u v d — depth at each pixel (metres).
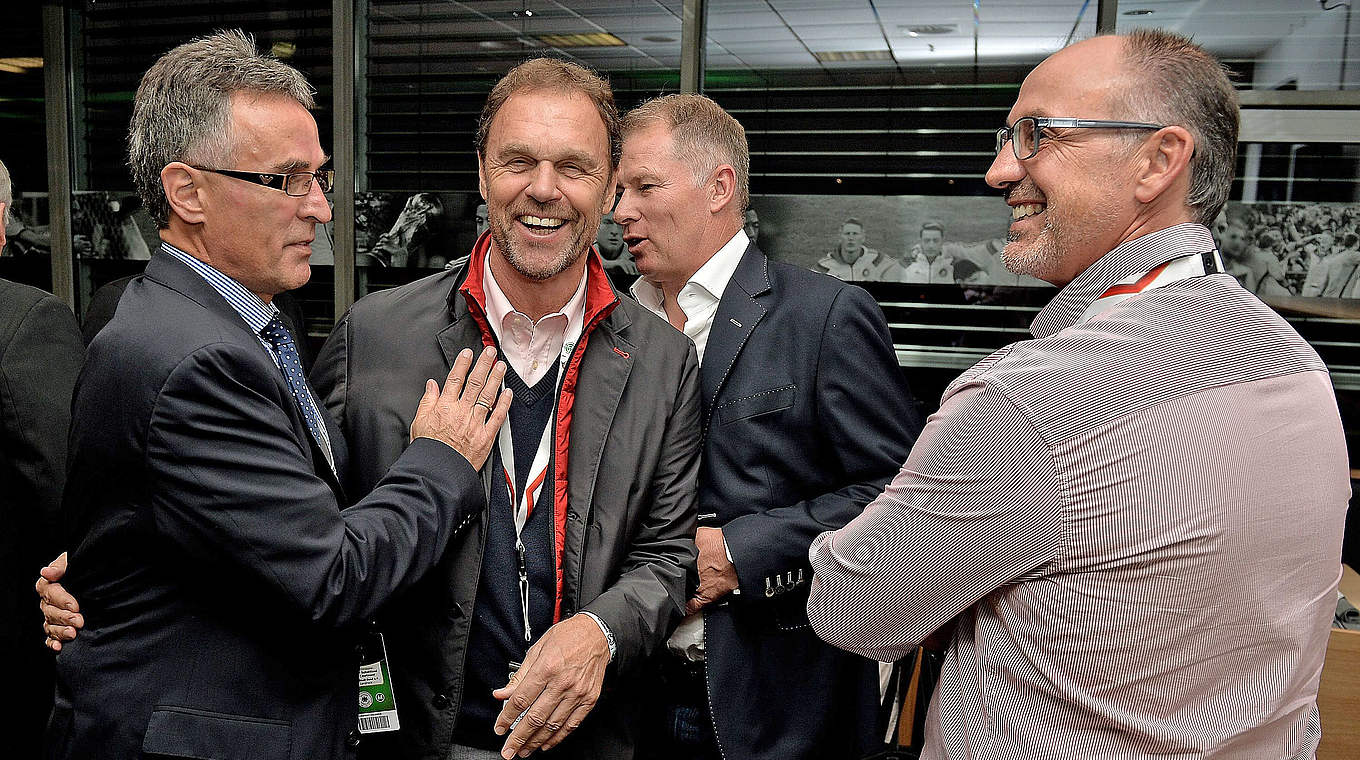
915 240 3.04
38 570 1.86
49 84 3.57
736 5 3.09
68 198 3.62
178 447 1.15
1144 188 1.08
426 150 3.34
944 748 1.12
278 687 1.25
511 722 1.36
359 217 3.41
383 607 1.26
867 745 1.83
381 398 1.49
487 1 3.25
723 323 1.83
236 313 1.31
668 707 1.83
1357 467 2.73
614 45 3.18
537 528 1.49
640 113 1.92
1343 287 2.74
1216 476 0.95
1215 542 0.95
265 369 1.23
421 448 1.36
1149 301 1.04
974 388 1.07
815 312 1.79
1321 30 2.68
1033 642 1.03
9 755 1.91
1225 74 1.10
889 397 1.79
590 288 1.56
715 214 1.89
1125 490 0.97
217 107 1.26
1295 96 2.72
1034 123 1.13
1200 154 1.08
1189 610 0.96
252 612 1.23
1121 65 1.09
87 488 1.21
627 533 1.53
